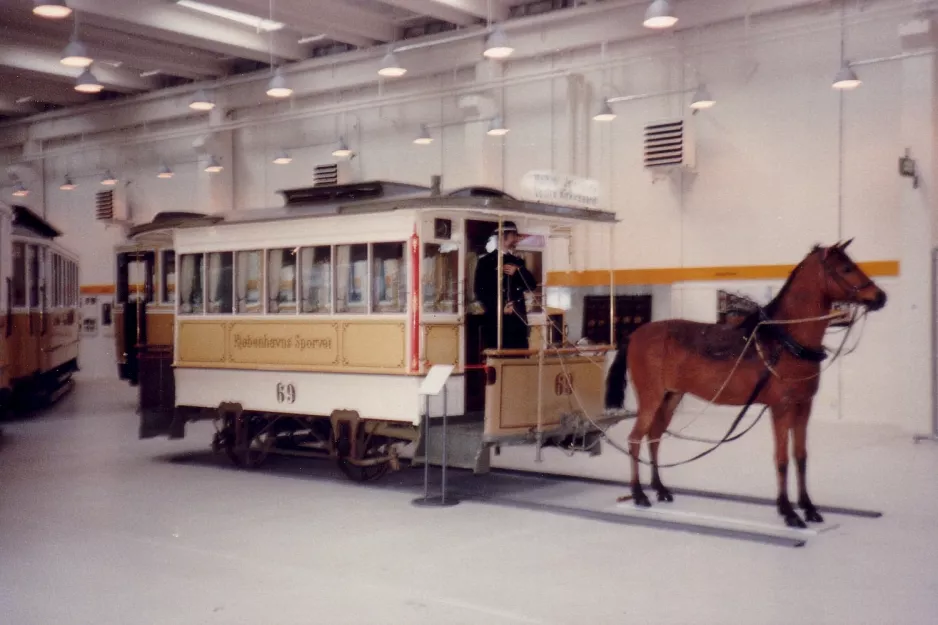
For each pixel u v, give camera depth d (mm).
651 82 15281
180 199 22406
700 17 14461
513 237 8922
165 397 11281
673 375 7777
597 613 5238
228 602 5465
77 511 8000
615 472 10008
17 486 9195
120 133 23469
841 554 6477
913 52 12406
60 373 17922
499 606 5367
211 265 10500
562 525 7414
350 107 18594
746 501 8242
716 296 14750
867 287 6840
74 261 19484
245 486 9180
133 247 16641
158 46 18906
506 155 16859
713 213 14773
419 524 7461
